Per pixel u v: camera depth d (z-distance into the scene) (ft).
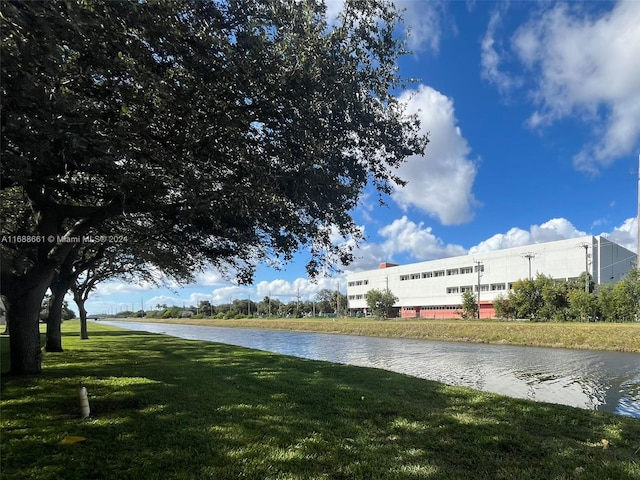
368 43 21.21
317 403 23.03
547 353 83.15
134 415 19.21
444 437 17.47
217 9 17.16
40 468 13.15
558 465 14.67
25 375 28.63
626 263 217.97
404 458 14.94
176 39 16.26
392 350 90.43
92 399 22.30
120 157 17.38
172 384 27.04
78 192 23.91
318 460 14.48
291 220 23.08
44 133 13.96
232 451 15.01
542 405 24.49
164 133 19.51
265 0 18.24
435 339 120.98
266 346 102.22
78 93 16.84
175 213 24.29
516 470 14.14
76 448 14.96
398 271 300.20
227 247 32.68
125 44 15.23
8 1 12.12
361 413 21.06
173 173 19.20
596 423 20.58
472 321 164.45
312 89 18.60
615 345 88.48
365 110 21.66
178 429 17.31
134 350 53.36
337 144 22.63
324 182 21.20
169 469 13.42
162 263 42.19
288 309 356.38
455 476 13.55
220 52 17.21
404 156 24.17
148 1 14.64
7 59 12.44
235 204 20.12
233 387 26.91
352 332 155.63
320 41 18.58
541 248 205.98
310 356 78.95
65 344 62.49
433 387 29.89
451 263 256.11
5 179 17.99
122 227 33.55
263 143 20.98
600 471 14.16
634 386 48.85
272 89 18.26
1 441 15.47
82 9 13.37
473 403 24.48
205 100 18.11
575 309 141.59
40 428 17.11
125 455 14.39
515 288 170.60
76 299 79.10
